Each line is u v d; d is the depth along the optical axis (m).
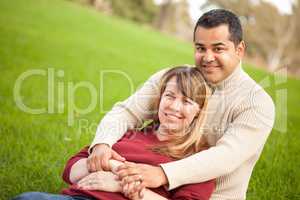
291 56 27.36
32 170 4.00
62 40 13.42
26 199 2.47
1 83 7.55
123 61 12.00
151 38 17.94
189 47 18.70
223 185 2.90
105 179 2.64
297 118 7.70
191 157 2.69
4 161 4.21
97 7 26.28
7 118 5.45
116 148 2.87
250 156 2.80
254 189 3.95
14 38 12.22
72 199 2.55
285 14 27.42
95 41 14.52
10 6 16.30
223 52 2.86
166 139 2.87
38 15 16.12
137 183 2.56
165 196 2.68
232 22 2.87
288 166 4.55
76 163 2.89
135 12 29.14
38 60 10.30
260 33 27.34
